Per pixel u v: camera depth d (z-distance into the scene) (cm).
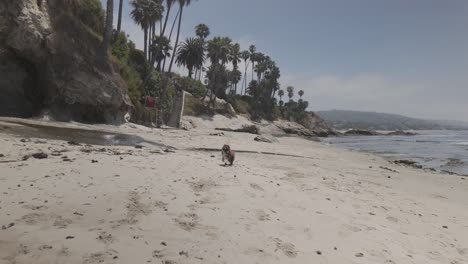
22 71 2614
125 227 570
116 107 3128
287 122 12269
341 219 769
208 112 7100
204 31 7938
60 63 2655
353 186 1238
